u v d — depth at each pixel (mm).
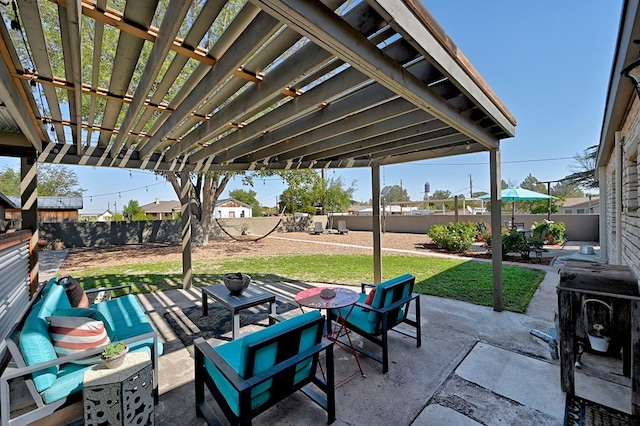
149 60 1921
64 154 4098
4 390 1524
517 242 7434
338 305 2439
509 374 2418
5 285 2662
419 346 2906
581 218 11266
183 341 3104
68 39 1705
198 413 1981
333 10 1470
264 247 10695
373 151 4535
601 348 2479
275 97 2570
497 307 3842
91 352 1803
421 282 5352
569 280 2219
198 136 3533
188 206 5215
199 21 1567
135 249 10719
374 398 2139
